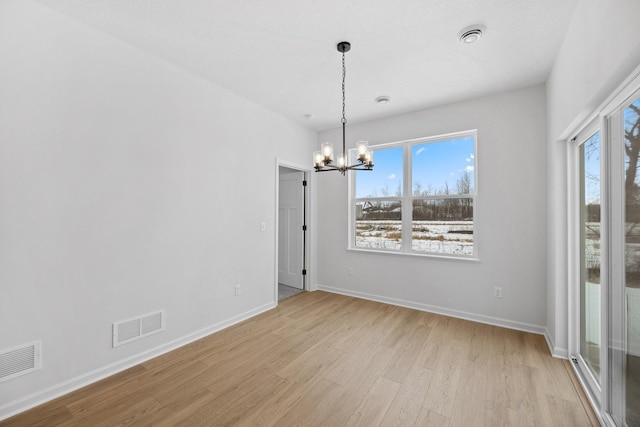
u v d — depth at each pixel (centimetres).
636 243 140
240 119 327
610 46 133
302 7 187
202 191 286
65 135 195
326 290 452
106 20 201
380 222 410
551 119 259
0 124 169
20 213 177
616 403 159
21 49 177
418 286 367
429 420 171
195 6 187
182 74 267
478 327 309
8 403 173
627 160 146
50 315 189
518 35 212
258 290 353
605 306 167
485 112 320
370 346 266
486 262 320
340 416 175
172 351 256
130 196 230
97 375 211
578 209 231
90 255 207
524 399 190
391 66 260
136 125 234
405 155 386
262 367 230
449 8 186
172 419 172
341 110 367
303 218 458
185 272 271
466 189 344
